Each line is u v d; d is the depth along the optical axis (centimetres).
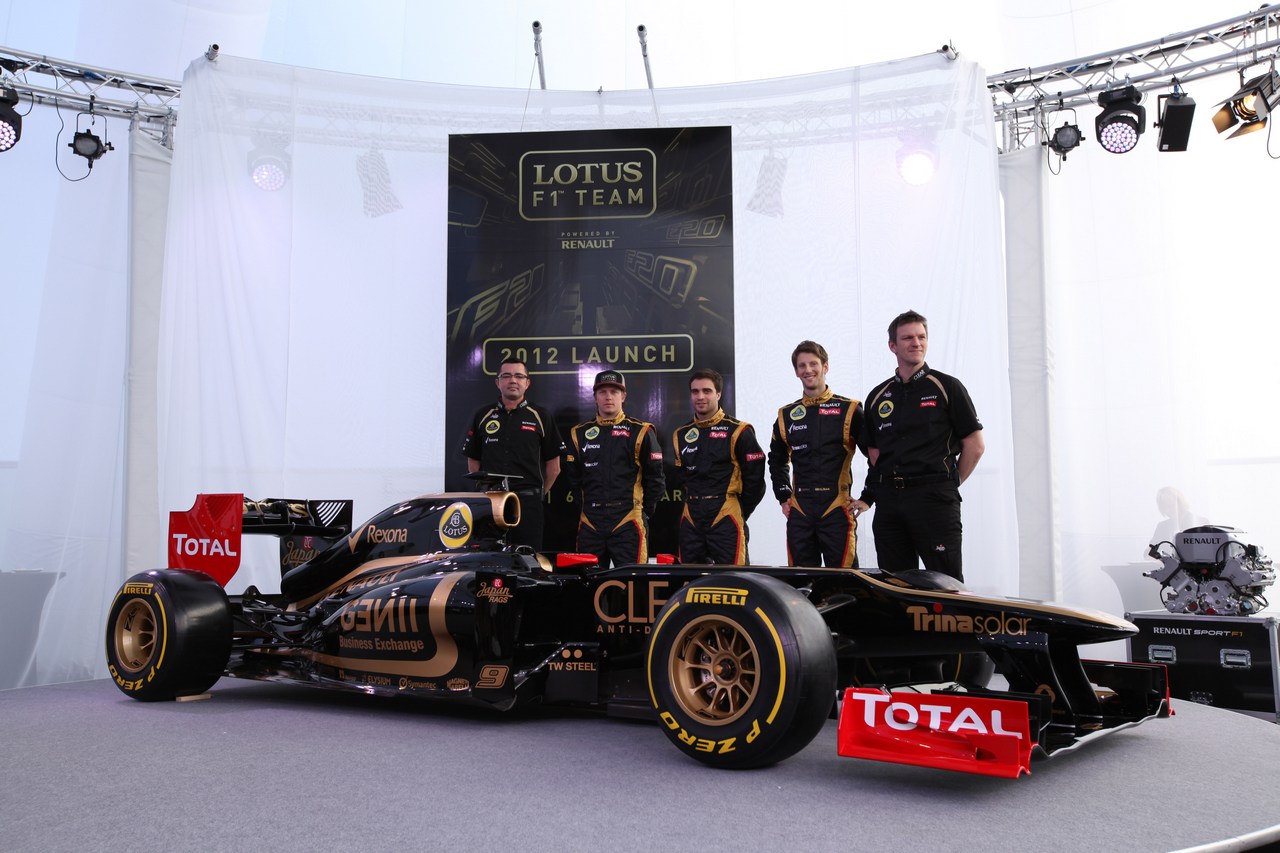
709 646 260
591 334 648
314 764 257
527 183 655
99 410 680
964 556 580
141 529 645
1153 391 643
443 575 346
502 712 352
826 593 281
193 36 704
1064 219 674
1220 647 468
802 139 639
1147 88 612
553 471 583
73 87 670
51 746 285
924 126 611
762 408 640
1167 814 209
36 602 628
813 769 251
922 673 339
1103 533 646
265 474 611
